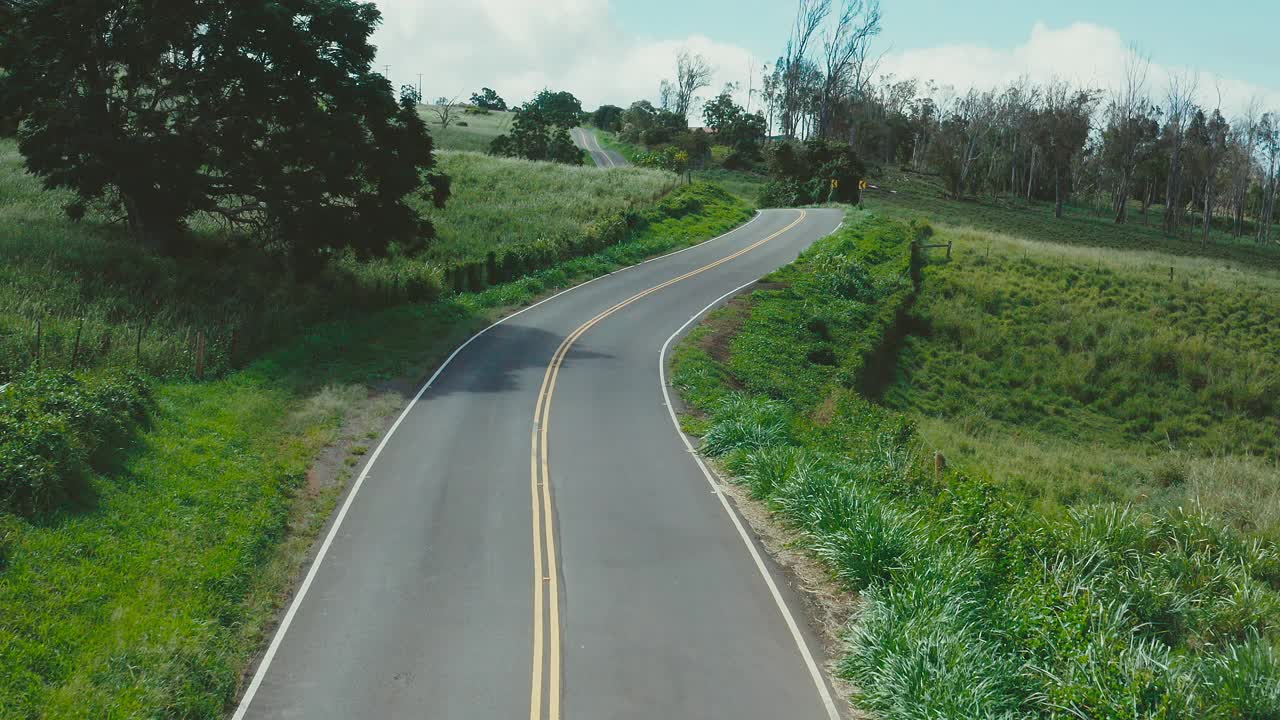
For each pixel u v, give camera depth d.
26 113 31.48
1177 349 39.00
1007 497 16.97
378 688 10.89
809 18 116.38
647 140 135.25
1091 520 14.77
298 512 16.44
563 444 20.73
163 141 31.02
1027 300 44.31
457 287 39.47
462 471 18.77
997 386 36.78
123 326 24.77
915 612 11.67
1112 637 10.40
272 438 19.94
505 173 68.12
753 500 17.59
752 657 11.75
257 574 13.80
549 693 10.78
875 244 51.84
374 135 34.97
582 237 48.09
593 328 34.09
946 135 133.75
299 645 11.89
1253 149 110.50
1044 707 9.87
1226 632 12.00
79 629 11.12
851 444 21.38
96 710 9.85
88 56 30.91
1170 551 14.05
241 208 35.53
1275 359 39.12
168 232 35.12
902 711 9.92
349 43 33.88
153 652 10.94
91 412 16.16
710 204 66.00
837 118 130.88
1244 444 32.75
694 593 13.49
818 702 10.76
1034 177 134.38
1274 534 17.41
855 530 14.10
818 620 12.88
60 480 13.98
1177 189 109.25
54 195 44.31
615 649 11.83
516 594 13.31
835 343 35.50
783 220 64.31
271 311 29.78
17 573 11.79
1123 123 114.50
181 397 20.80
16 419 14.83
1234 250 94.25
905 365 37.38
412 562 14.41
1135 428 34.28
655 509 16.88
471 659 11.53
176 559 13.34
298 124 33.31
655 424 22.70
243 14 30.97
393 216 34.72
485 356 29.47
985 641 11.06
